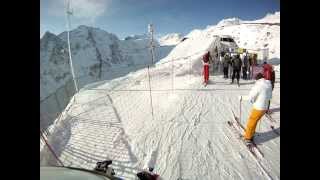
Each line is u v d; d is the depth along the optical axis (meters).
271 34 68.06
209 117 12.76
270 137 11.13
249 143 10.41
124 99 16.31
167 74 22.38
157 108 14.20
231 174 8.55
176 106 14.10
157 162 9.13
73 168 2.73
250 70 21.42
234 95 16.03
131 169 8.89
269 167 9.05
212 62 23.20
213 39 27.34
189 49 32.59
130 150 10.05
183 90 16.73
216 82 19.08
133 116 13.46
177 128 11.59
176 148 9.98
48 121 13.98
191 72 22.62
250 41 67.62
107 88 19.08
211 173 8.56
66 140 11.55
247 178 8.40
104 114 14.11
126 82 20.86
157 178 3.79
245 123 12.24
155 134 11.13
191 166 8.90
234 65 18.36
